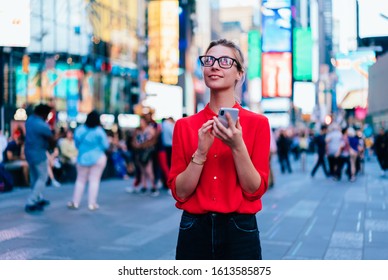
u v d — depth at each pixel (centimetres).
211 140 242
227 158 253
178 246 264
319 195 1180
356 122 4359
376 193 1227
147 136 1179
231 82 259
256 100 6631
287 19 5072
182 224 262
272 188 1358
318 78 6122
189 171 246
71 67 2678
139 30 3697
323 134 1781
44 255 564
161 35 4012
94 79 2967
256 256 255
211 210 251
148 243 639
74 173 1488
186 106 5212
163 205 990
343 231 726
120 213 880
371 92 4044
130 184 1477
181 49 5241
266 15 5122
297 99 5538
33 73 2327
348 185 1454
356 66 4212
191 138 261
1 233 688
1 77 1920
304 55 5091
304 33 5050
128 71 3462
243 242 252
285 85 5103
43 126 874
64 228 731
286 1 5084
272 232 717
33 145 873
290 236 689
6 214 850
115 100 3244
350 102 4344
